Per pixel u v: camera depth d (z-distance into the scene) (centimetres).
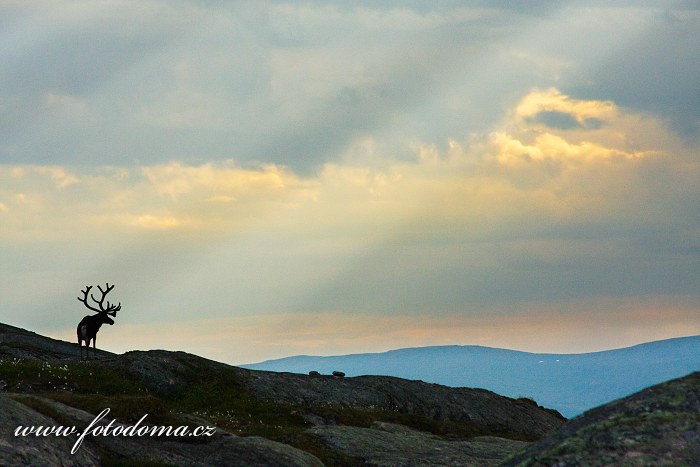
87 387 7131
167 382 7769
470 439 7175
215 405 7494
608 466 2570
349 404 8500
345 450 5825
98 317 8431
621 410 2836
